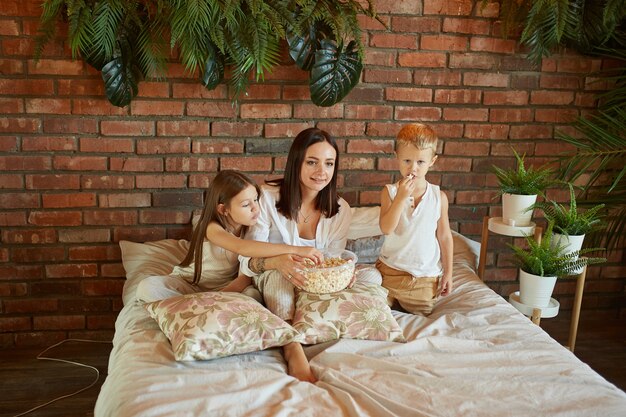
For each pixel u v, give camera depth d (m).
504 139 2.86
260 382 1.62
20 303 2.64
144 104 2.55
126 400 1.52
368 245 2.54
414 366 1.73
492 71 2.78
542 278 2.26
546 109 2.85
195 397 1.52
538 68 2.80
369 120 2.75
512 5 2.60
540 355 1.82
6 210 2.55
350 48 2.54
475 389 1.60
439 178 2.87
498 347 1.88
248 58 2.30
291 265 1.99
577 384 1.65
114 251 2.67
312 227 2.29
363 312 1.94
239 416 1.47
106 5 2.22
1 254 2.58
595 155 2.81
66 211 2.60
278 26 2.28
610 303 3.10
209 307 1.81
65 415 2.13
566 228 2.32
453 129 2.82
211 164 2.66
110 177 2.60
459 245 2.74
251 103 2.63
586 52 2.76
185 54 2.30
